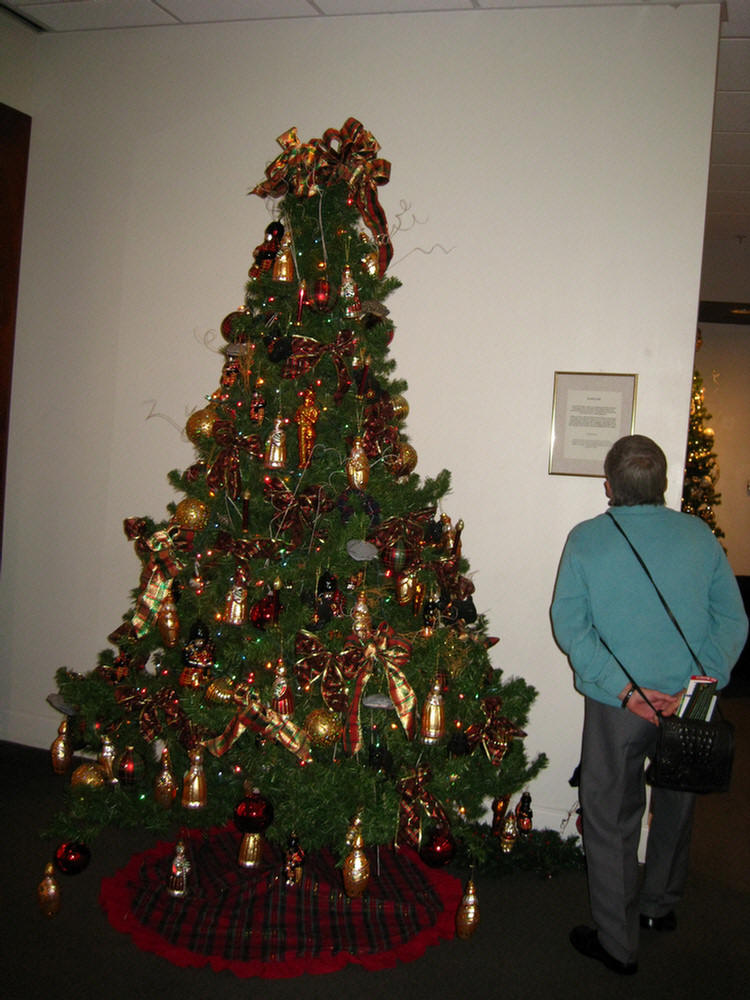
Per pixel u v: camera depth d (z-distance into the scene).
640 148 2.66
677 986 2.00
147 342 3.24
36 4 3.04
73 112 3.29
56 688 3.40
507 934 2.21
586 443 2.75
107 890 2.27
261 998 1.88
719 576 1.92
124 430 3.28
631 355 2.70
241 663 2.13
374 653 1.96
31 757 3.30
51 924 2.12
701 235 2.62
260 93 3.05
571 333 2.75
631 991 1.97
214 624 2.17
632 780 1.94
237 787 2.26
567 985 1.99
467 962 2.06
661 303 2.67
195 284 3.17
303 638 1.97
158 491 3.25
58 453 3.37
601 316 2.72
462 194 2.84
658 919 2.25
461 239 2.85
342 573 2.03
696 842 2.92
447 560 2.23
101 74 3.24
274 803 2.10
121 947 2.04
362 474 2.04
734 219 5.23
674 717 1.80
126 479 3.28
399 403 2.35
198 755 2.07
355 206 2.22
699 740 1.76
